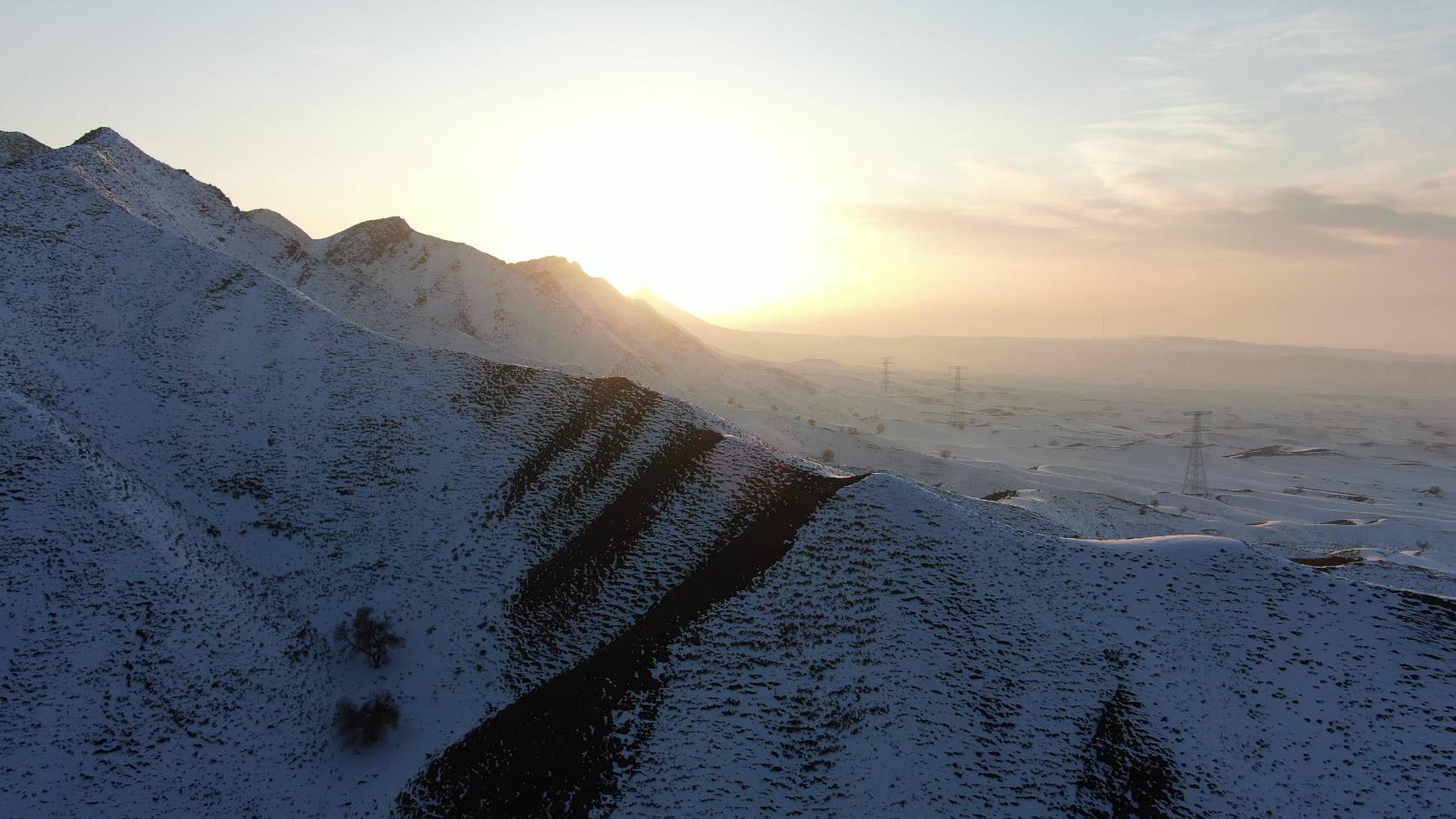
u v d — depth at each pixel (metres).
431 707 32.06
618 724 29.34
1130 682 28.39
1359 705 26.66
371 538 39.59
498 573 37.88
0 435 33.06
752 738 28.06
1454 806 22.97
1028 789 25.05
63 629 28.08
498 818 26.64
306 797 27.73
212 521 38.72
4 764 24.47
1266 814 23.56
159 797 25.59
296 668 31.94
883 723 27.59
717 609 33.66
